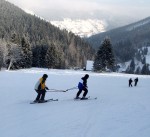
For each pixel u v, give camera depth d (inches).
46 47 4256.9
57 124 414.6
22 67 3543.3
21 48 3553.2
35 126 401.4
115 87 1339.8
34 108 561.0
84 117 470.6
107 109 561.0
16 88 1008.9
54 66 4037.9
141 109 559.8
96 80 1982.0
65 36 7608.3
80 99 724.0
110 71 3676.2
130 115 487.8
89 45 7731.3
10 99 697.6
